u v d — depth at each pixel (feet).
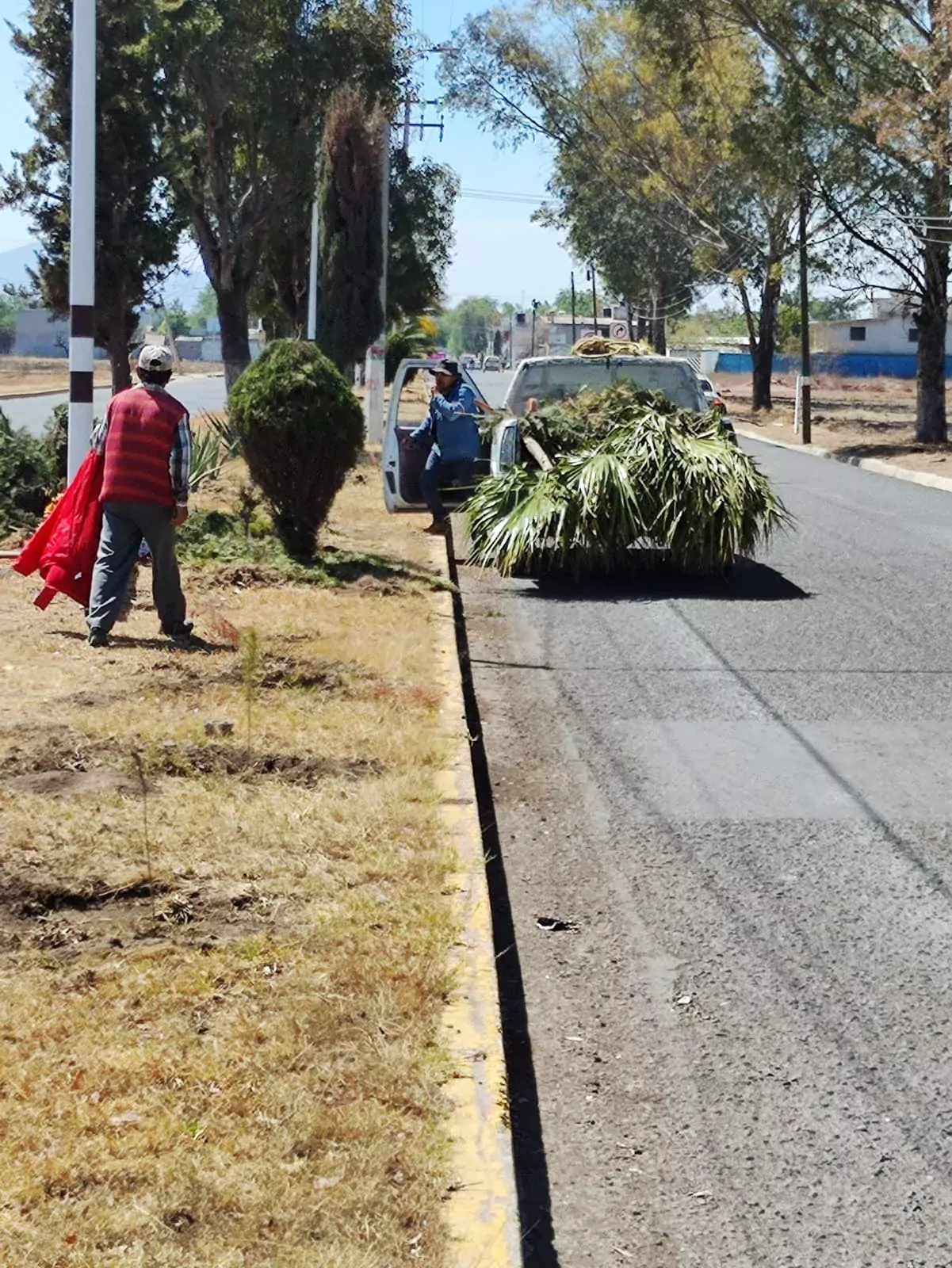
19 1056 13.38
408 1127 12.63
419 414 63.57
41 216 101.04
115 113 95.09
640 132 175.22
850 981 17.34
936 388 124.67
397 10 119.75
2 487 49.01
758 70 129.39
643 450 43.42
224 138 122.01
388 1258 10.85
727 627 38.40
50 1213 11.00
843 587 45.01
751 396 248.52
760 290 186.39
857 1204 12.88
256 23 115.34
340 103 89.92
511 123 177.37
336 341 91.20
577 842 22.03
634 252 210.18
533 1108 14.39
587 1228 12.48
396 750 23.81
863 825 22.90
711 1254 12.14
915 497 79.36
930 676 32.94
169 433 30.89
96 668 28.53
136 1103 12.64
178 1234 10.91
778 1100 14.62
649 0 124.36
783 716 29.35
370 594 39.01
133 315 97.04
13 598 35.94
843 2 111.34
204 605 35.91
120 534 30.89
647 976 17.43
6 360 311.47
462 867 19.03
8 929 16.43
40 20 96.63
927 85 106.93
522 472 45.03
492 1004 15.07
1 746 22.85
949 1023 16.31
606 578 45.96
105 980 15.15
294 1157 11.99
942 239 114.11
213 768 22.45
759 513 44.32
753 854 21.56
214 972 15.35
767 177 121.08
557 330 417.28
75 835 19.01
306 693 27.58
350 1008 14.61
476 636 36.86
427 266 153.79
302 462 42.37
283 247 138.41
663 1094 14.71
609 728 28.37
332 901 17.49
